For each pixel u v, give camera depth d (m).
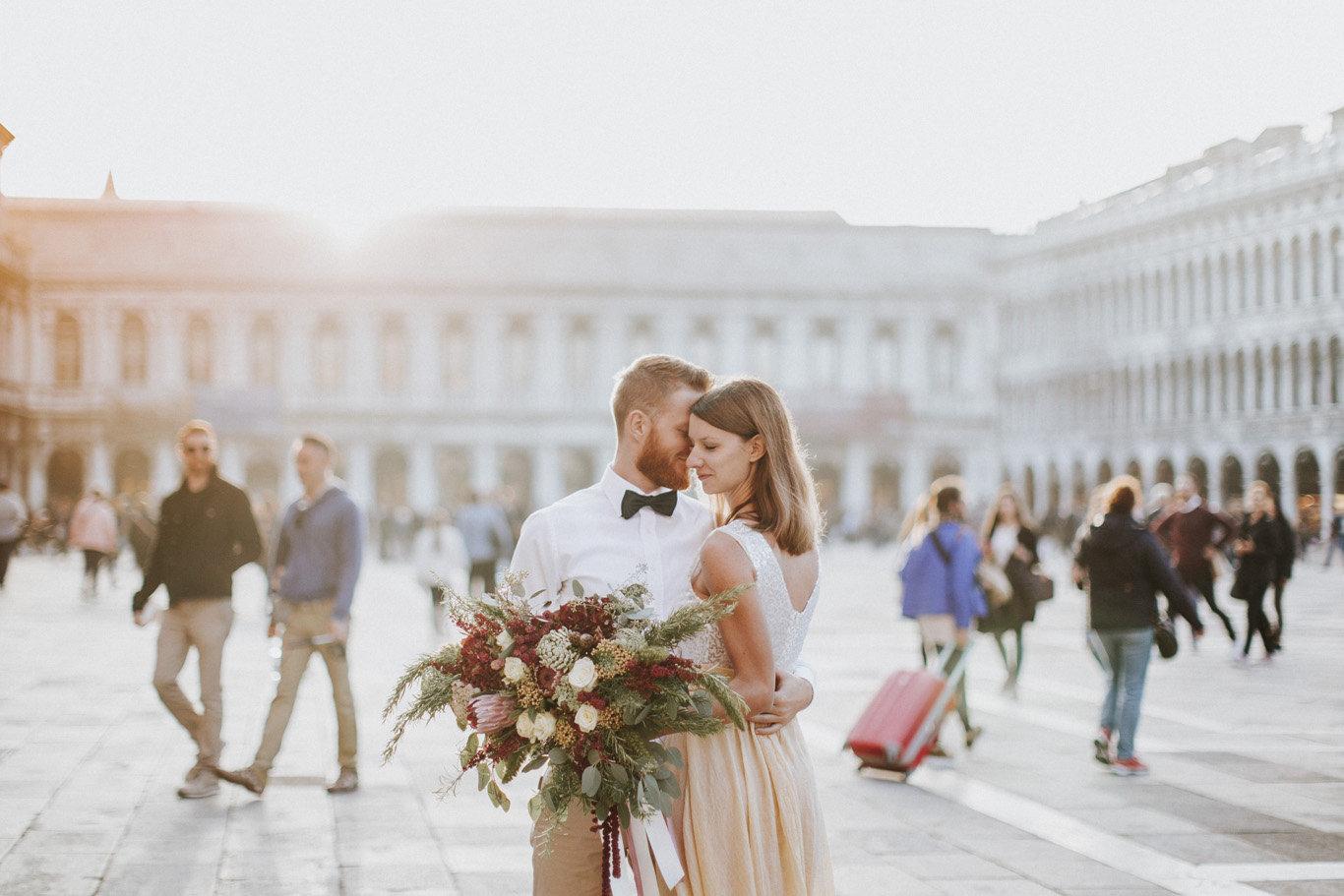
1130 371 68.88
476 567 19.45
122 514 45.53
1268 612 22.95
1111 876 6.46
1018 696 12.92
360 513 8.38
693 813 3.40
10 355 70.12
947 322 77.62
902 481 76.56
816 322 76.88
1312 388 58.06
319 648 8.30
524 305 75.50
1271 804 8.13
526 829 7.30
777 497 3.51
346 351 74.50
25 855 6.59
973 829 7.45
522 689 3.30
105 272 72.00
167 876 6.25
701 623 3.28
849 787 8.66
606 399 75.69
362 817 7.56
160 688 8.01
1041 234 75.06
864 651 17.11
